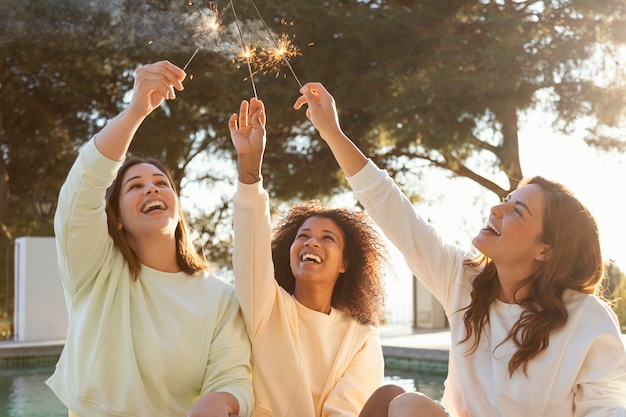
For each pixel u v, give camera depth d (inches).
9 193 533.3
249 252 89.1
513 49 378.0
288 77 366.3
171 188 91.6
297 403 92.6
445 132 399.9
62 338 347.9
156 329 87.5
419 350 272.8
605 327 80.5
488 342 85.4
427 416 75.7
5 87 450.0
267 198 90.1
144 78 80.5
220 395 82.4
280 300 94.3
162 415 86.7
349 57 367.6
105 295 87.8
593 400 79.2
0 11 314.0
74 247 84.9
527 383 81.0
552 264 83.4
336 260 100.3
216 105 402.3
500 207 85.9
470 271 91.4
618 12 400.2
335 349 98.3
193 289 91.4
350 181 95.0
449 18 389.4
